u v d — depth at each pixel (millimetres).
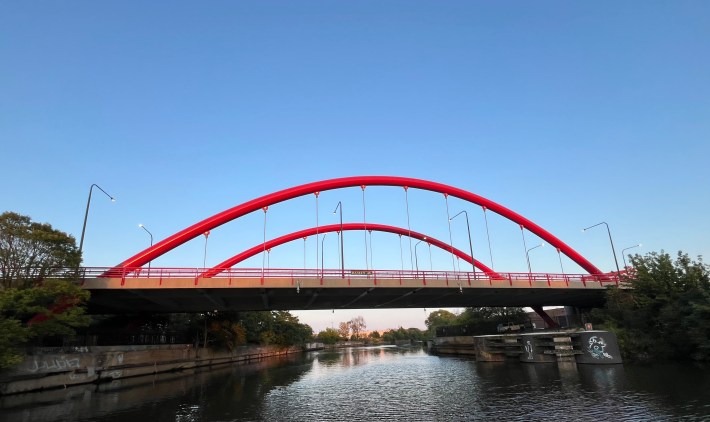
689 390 24297
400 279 48125
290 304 57594
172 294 43781
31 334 30375
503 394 26922
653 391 24703
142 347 48125
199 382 40812
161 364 51250
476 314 88375
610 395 24266
